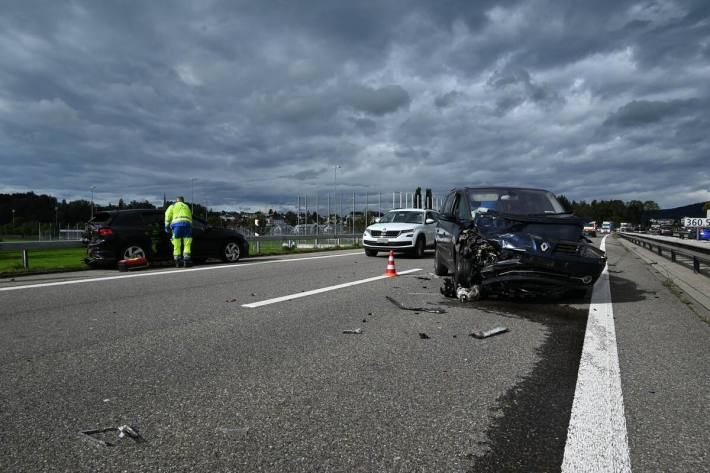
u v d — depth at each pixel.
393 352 4.36
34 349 4.46
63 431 2.75
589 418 2.93
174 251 12.63
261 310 6.41
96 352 4.36
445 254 9.10
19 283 9.18
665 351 4.45
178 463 2.39
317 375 3.71
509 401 3.20
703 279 9.21
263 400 3.20
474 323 5.63
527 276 6.52
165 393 3.34
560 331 5.24
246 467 2.35
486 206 8.20
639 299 7.45
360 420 2.89
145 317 5.94
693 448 2.56
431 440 2.63
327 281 9.55
